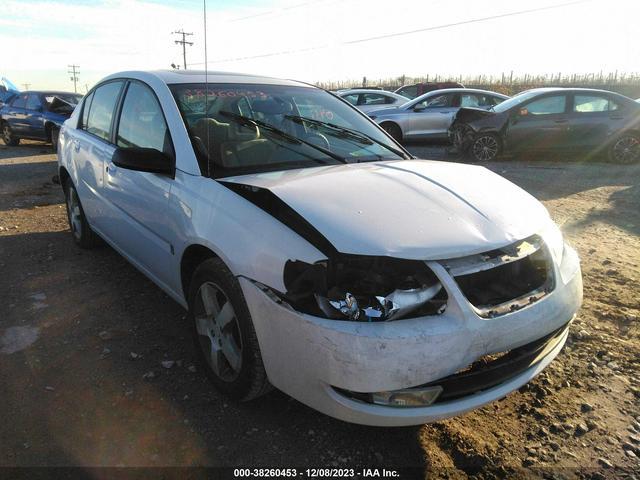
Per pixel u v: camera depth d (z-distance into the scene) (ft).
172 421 8.04
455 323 6.38
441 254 6.57
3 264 14.70
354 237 6.60
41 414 8.14
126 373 9.29
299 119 11.08
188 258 9.02
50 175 30.09
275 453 7.45
